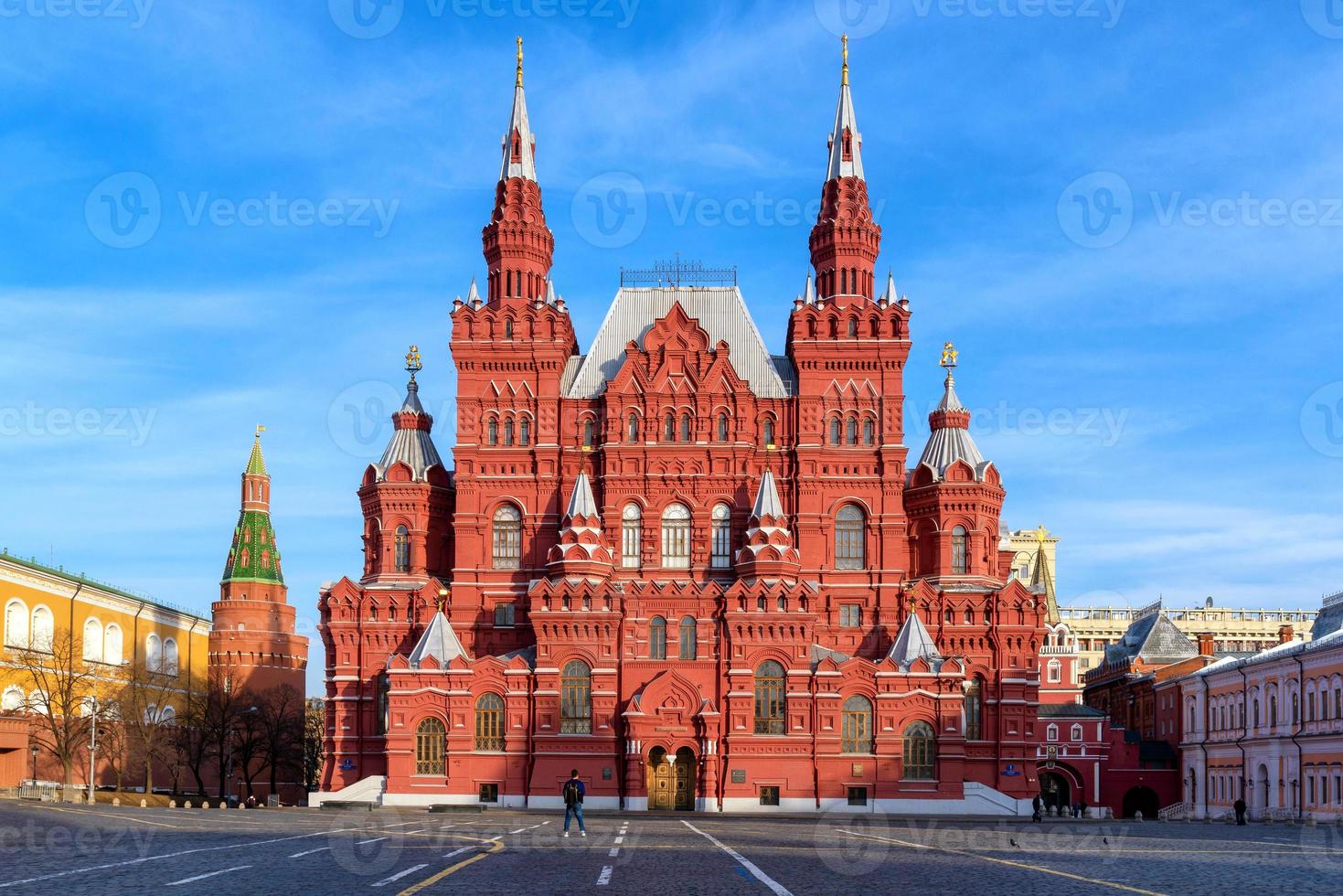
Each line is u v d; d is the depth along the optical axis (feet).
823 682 345.72
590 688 348.18
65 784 396.98
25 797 345.72
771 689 347.36
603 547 361.30
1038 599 367.04
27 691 419.13
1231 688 465.88
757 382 388.78
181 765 519.60
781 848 161.07
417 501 388.78
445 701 350.02
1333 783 373.20
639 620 351.46
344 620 377.91
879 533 374.02
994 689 365.20
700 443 375.25
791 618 347.36
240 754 536.42
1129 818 483.51
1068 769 526.57
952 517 377.91
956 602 368.89
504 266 394.11
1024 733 362.12
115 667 485.97
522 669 349.61
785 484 376.48
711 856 144.36
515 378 384.88
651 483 374.02
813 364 381.60
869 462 376.89
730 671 345.51
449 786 345.51
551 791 343.05
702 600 351.05
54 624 455.63
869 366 381.19
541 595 350.43
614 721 346.13
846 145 402.52
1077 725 528.22
